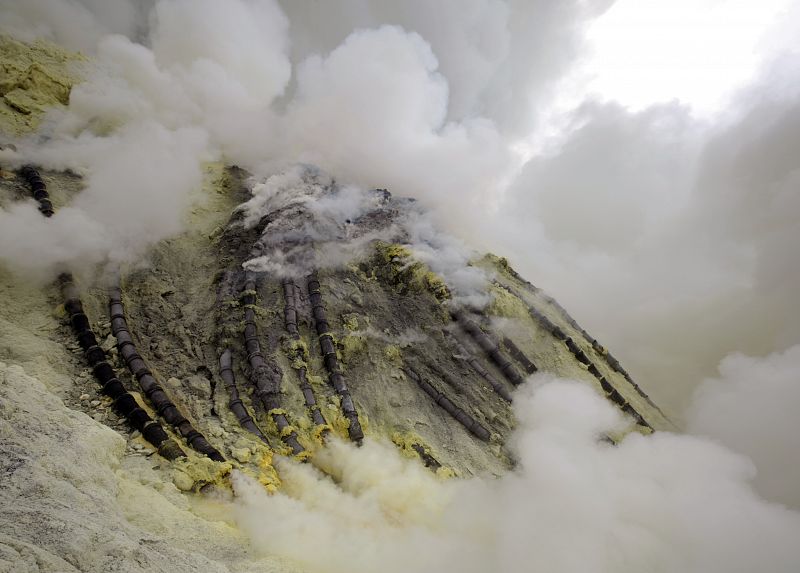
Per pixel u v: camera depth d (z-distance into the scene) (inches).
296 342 660.7
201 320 674.8
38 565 195.6
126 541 246.2
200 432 502.3
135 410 462.9
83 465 314.3
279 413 564.4
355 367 687.7
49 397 374.6
